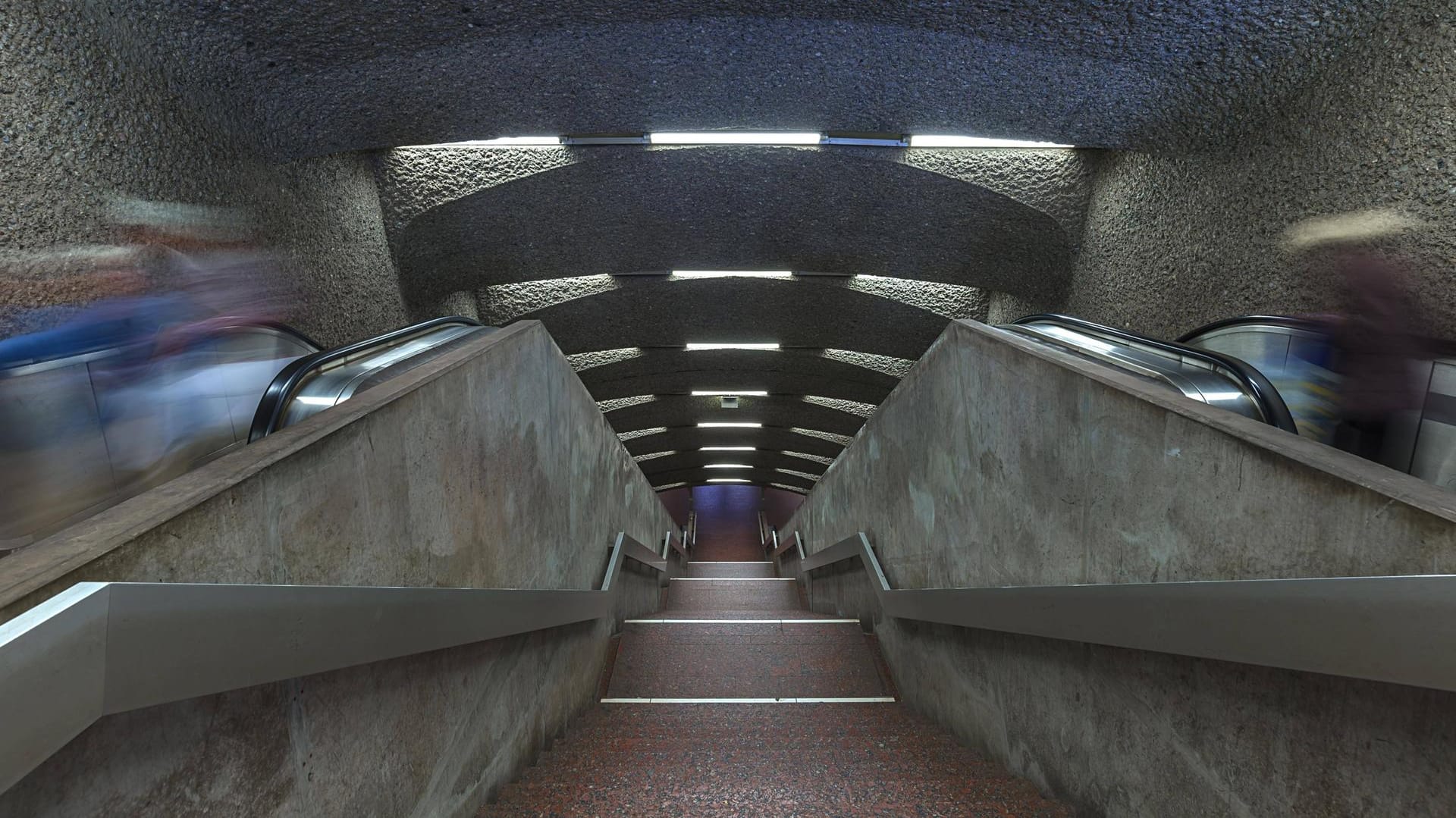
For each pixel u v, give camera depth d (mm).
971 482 3072
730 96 5707
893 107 5805
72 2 3510
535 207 7859
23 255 3299
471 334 4477
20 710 685
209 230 4539
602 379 15172
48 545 890
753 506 33375
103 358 3568
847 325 11797
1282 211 4652
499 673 2490
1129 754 1794
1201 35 4379
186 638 921
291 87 4879
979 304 10625
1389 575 1069
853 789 2373
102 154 3695
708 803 2291
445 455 2180
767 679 4754
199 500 1085
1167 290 6035
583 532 4445
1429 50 3592
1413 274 3654
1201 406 1619
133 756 941
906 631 4254
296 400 2600
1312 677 1227
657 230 8461
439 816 1965
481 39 4754
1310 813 1227
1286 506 1284
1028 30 4617
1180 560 1604
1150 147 5707
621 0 4457
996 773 2580
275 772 1252
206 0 3980
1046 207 7453
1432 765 1007
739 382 15875
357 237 6930
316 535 1428
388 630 1495
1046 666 2293
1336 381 3377
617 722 3738
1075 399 2127
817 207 8008
